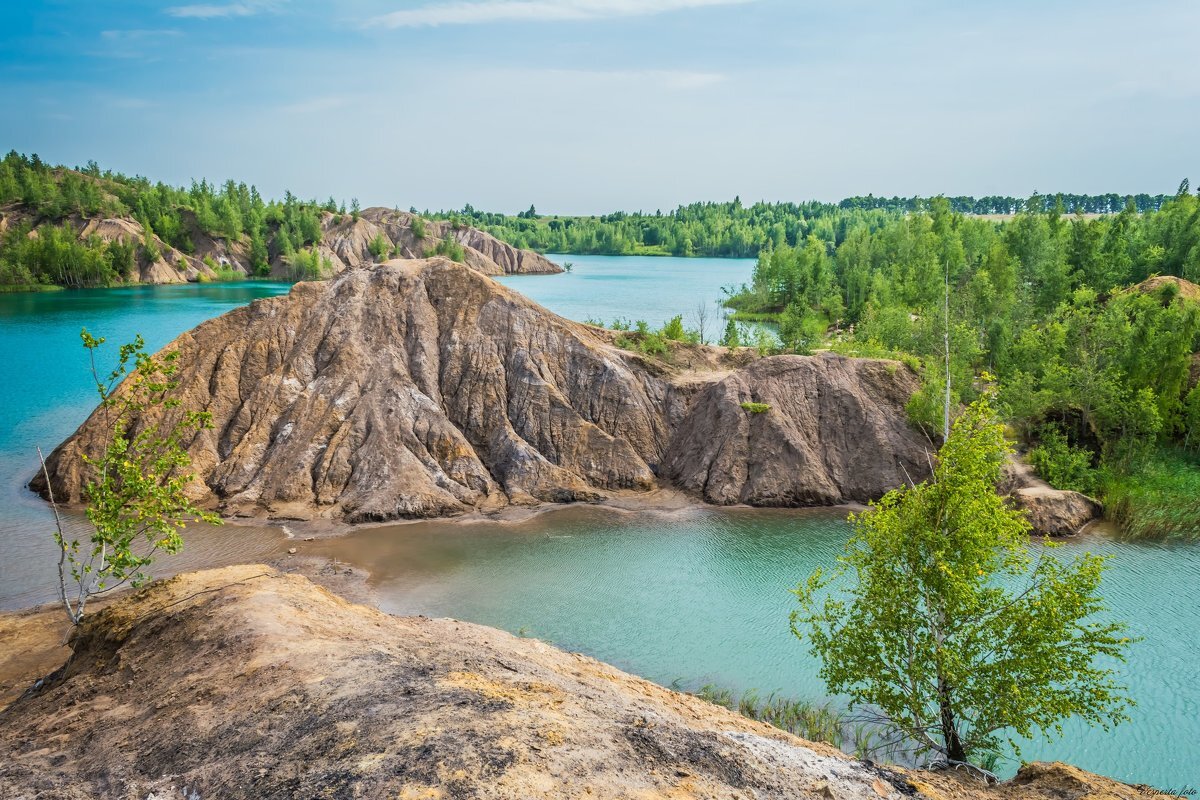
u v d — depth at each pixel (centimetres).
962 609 1939
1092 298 7838
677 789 1308
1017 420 5422
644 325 6719
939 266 10781
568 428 5244
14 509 4359
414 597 3397
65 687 2023
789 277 13275
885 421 5219
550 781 1241
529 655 2255
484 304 5894
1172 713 2530
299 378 5281
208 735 1512
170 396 5009
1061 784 1705
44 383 7456
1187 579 3672
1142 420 5109
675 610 3306
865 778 1594
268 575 2583
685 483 5078
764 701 2630
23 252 16450
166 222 19512
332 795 1198
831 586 3547
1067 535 4375
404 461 4747
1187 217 10381
